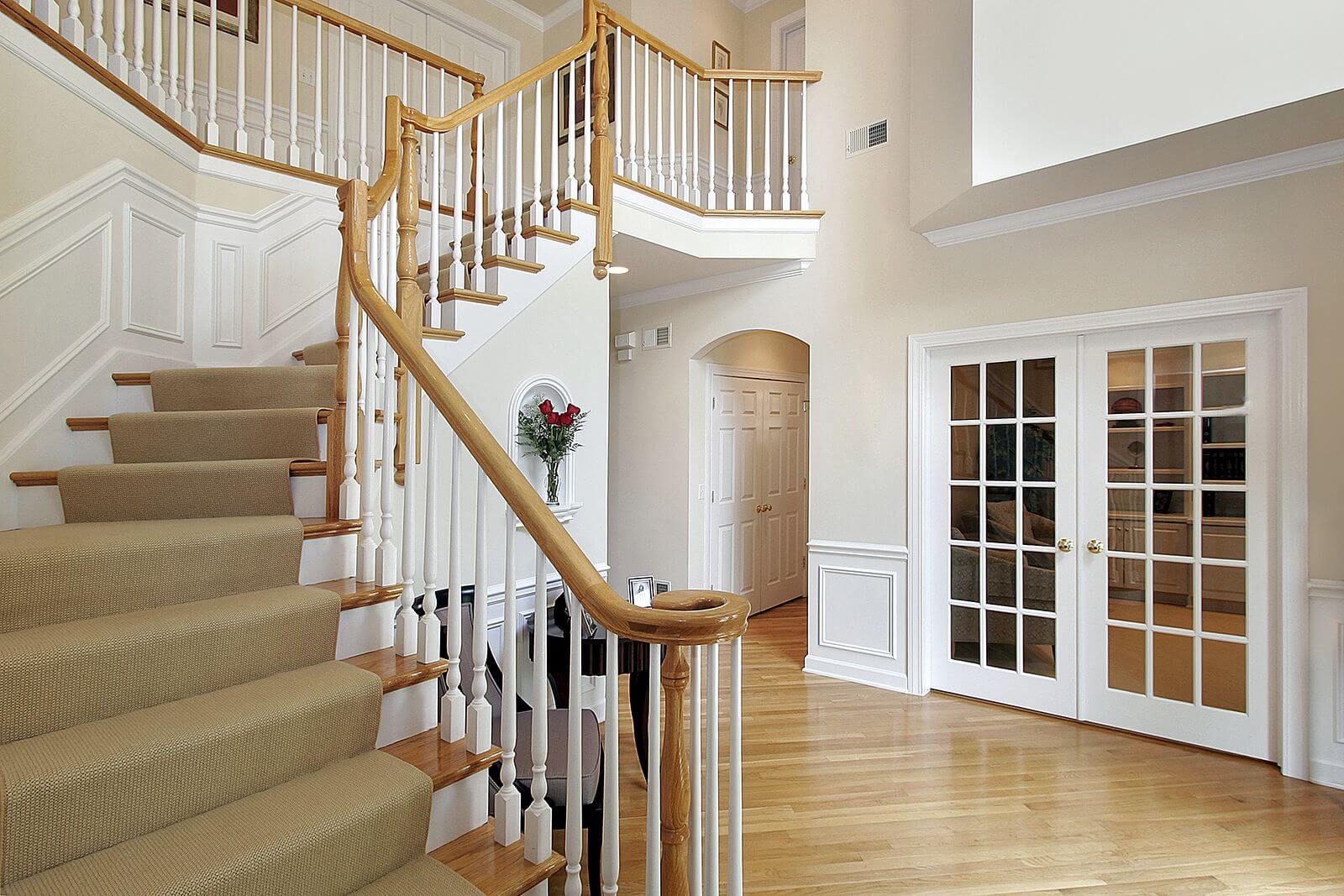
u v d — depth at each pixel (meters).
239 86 3.38
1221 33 2.58
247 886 1.22
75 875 1.16
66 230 2.46
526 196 5.44
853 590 4.23
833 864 2.31
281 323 3.47
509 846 1.61
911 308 4.00
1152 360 3.33
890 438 4.09
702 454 5.25
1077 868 2.29
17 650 1.34
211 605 1.70
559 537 1.46
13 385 2.26
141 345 2.83
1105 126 2.84
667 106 5.12
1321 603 2.88
